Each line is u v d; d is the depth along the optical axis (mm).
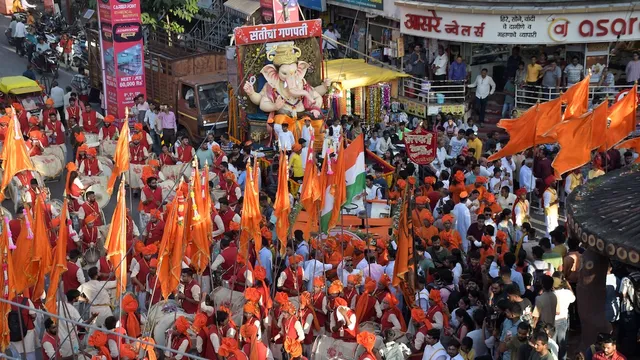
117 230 15375
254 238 17531
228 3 36250
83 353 15492
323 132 27141
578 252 17609
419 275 17672
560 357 15844
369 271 17312
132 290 19062
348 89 29734
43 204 19953
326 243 18797
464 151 25094
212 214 20297
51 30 41062
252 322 15180
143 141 25344
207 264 17891
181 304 17234
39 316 17109
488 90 29812
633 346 16359
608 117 20250
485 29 29297
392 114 30391
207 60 30734
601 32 28391
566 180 22984
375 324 16406
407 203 16156
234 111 28859
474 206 21000
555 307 15547
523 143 21078
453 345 14172
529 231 18781
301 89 28734
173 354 15273
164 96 31156
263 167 25547
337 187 17547
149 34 35875
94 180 23438
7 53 41750
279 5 30141
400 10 31328
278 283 17609
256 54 28562
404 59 32156
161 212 20188
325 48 31984
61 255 15477
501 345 14594
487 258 17203
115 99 30578
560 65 29250
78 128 27891
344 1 34250
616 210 15414
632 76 28812
